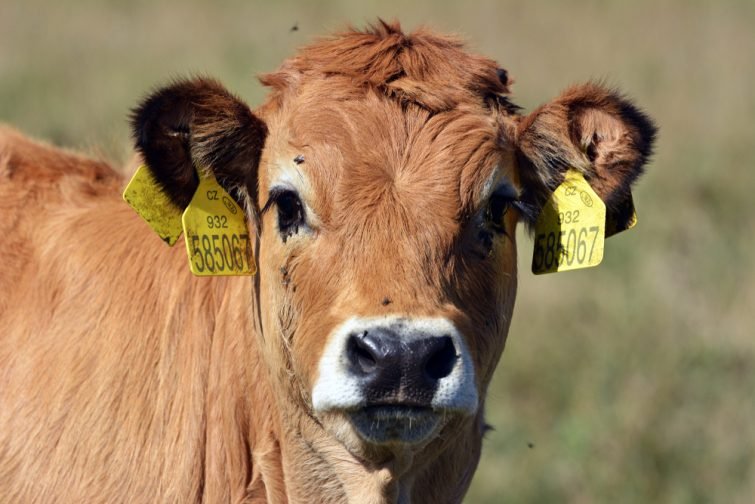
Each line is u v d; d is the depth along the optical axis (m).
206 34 51.00
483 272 13.02
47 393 14.24
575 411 23.83
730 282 28.25
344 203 12.52
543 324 26.52
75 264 14.81
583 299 27.33
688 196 34.12
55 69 44.31
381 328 11.70
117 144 17.83
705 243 30.55
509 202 13.41
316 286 12.52
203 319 14.36
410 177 12.66
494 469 22.70
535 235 14.26
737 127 39.06
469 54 13.91
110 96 40.25
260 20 53.16
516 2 54.75
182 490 14.05
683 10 53.69
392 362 11.55
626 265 29.00
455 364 11.84
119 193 15.88
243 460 14.13
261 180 13.52
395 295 12.00
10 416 14.27
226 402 14.10
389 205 12.46
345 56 13.61
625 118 13.59
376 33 14.04
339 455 13.19
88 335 14.45
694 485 21.83
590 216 13.73
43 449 14.09
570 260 13.88
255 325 13.83
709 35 49.88
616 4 54.22
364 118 12.95
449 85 13.37
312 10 54.97
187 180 13.53
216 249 13.59
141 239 14.93
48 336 14.52
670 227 31.59
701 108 41.19
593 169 13.91
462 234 12.75
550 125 13.67
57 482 13.98
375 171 12.62
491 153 13.08
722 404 23.64
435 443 13.02
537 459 22.97
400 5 54.09
